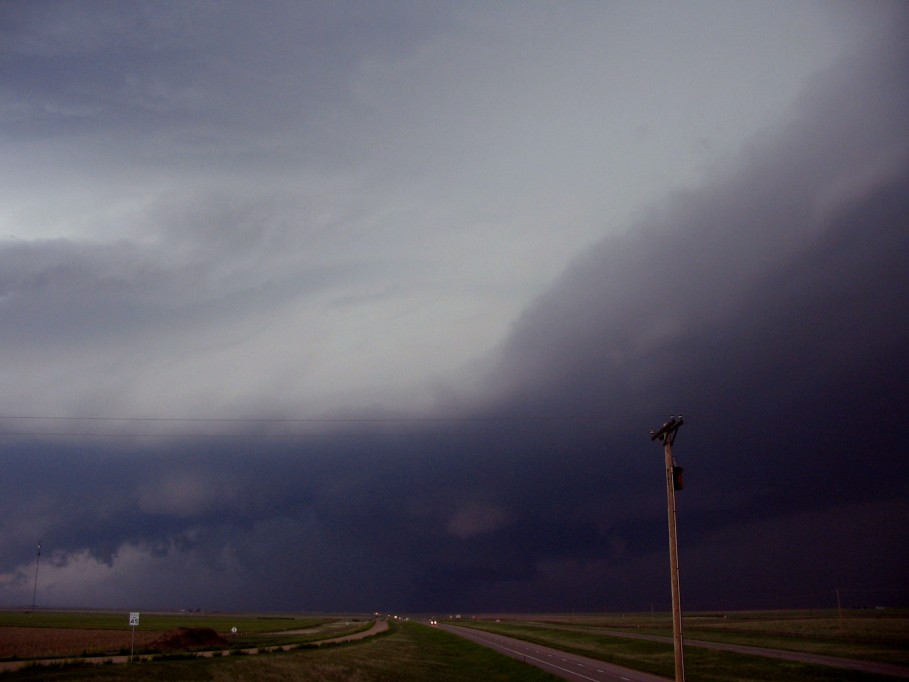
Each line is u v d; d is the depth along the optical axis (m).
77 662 54.06
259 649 80.12
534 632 153.25
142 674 46.81
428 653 90.50
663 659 77.50
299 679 52.16
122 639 92.38
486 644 107.94
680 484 39.00
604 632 139.50
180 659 60.56
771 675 58.94
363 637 116.38
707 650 84.44
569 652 91.75
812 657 72.00
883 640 96.88
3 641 86.12
